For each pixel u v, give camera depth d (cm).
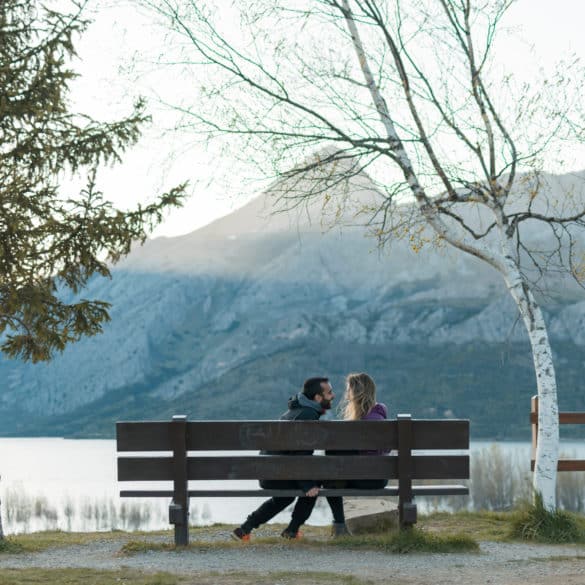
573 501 2230
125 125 1130
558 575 702
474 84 1100
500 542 920
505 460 4394
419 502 3772
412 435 855
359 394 927
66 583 661
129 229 1105
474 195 1113
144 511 7994
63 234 1091
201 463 859
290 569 734
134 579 681
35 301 1060
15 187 1070
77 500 9350
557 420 1045
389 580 677
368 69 1130
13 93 1078
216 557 802
